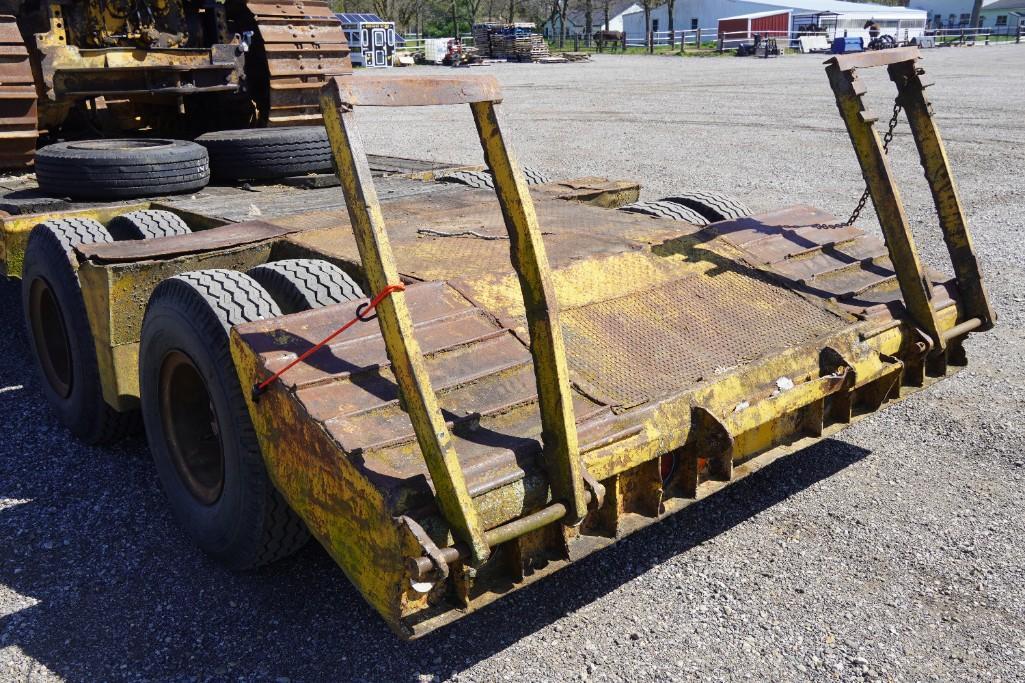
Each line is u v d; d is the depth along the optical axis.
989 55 41.06
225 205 4.91
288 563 3.49
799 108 19.83
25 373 5.42
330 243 3.88
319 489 2.58
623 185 5.50
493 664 2.91
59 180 5.00
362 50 40.72
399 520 2.27
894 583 3.31
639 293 3.43
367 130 17.38
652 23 67.38
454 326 2.96
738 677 2.83
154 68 6.07
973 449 4.32
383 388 2.67
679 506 2.91
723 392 2.98
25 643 3.02
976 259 3.75
